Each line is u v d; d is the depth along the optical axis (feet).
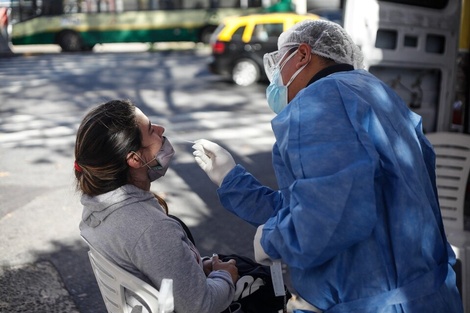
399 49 15.42
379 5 14.99
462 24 16.28
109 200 7.22
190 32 69.51
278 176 6.80
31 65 60.23
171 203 19.81
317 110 6.36
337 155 6.09
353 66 7.39
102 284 7.61
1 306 13.43
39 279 14.66
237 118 33.86
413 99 16.10
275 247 6.41
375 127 6.41
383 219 6.42
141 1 69.36
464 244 11.93
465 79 16.29
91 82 48.75
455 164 13.47
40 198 20.24
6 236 17.11
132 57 65.98
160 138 7.54
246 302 8.07
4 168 23.90
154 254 7.08
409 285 6.43
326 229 5.93
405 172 6.55
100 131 7.16
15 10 69.56
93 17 69.92
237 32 45.65
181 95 42.11
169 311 6.46
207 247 16.61
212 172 8.41
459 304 7.21
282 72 7.50
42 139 28.71
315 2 78.48
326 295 6.52
